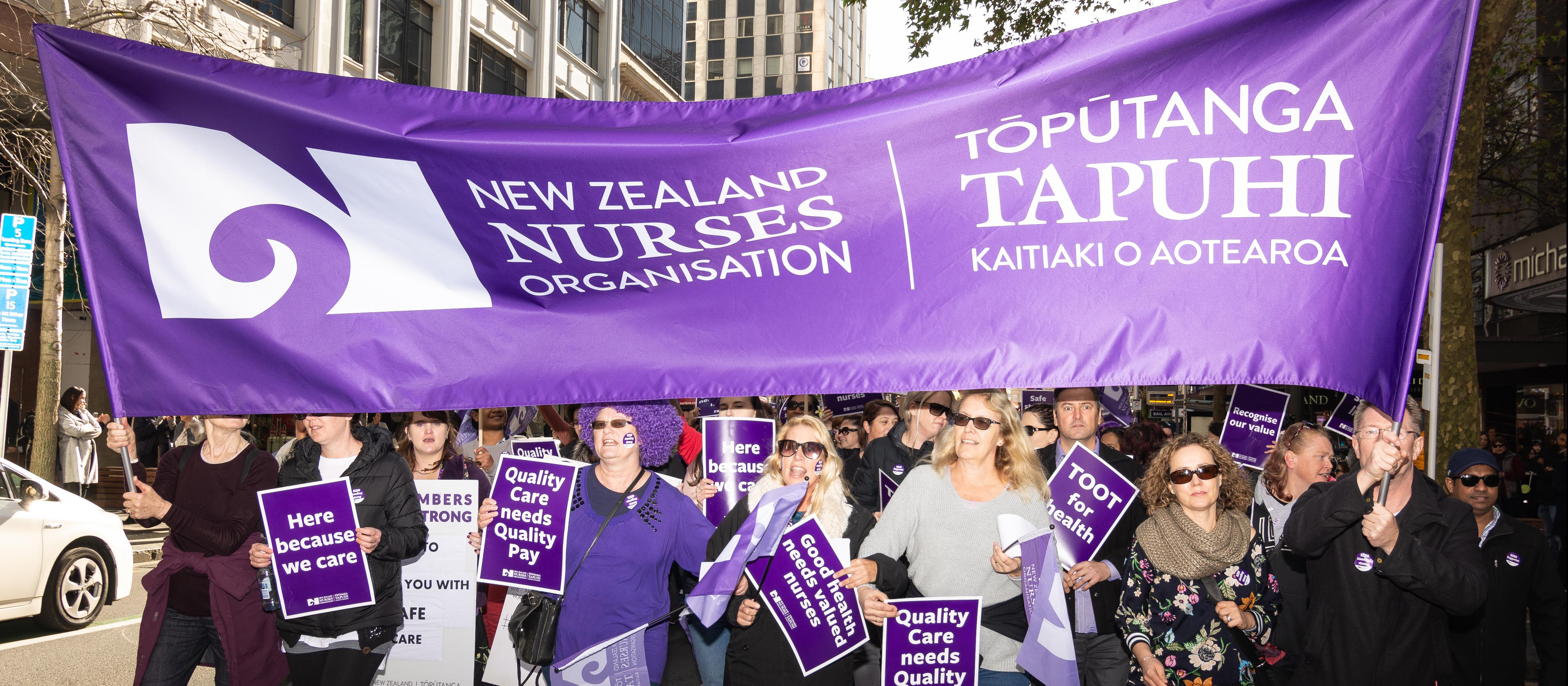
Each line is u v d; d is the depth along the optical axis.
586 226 4.38
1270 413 7.80
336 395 4.36
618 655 4.21
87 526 8.71
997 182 4.11
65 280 19.05
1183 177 3.97
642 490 4.34
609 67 36.69
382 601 4.62
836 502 4.63
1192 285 3.95
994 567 4.14
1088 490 4.90
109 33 14.76
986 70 4.15
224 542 4.50
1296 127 3.89
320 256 4.39
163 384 4.34
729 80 97.56
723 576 3.97
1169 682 4.10
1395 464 3.59
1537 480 18.47
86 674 7.15
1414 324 3.73
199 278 4.35
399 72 25.45
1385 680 3.87
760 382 4.23
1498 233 23.34
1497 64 18.64
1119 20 4.05
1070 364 3.98
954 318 4.12
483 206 4.40
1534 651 8.45
